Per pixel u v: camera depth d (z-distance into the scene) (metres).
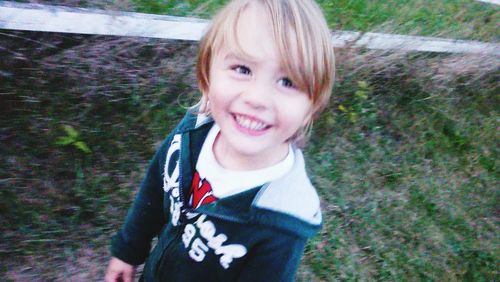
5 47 2.00
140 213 1.30
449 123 3.47
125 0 2.45
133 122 2.22
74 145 2.08
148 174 1.27
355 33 3.02
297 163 1.01
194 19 2.54
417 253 2.66
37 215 1.92
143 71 2.26
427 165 3.17
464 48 3.64
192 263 1.05
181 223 1.07
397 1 3.87
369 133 3.05
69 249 1.92
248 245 0.96
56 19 2.07
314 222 0.98
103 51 2.16
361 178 2.82
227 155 1.01
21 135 2.01
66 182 2.03
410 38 3.31
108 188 2.08
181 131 1.12
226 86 0.89
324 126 2.84
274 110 0.87
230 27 0.88
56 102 2.09
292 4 0.87
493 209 3.16
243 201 0.96
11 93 2.01
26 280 1.80
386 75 3.18
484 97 3.83
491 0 4.61
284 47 0.84
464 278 2.69
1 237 1.84
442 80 3.45
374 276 2.45
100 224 2.02
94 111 2.16
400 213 2.79
